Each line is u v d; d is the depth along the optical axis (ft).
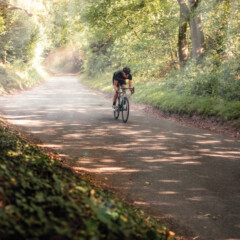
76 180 13.55
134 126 32.32
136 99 57.57
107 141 25.25
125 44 75.20
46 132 28.22
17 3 86.48
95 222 7.52
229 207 13.35
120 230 7.77
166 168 18.52
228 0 46.47
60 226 7.39
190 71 50.70
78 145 23.77
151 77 69.15
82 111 43.34
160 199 14.16
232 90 37.37
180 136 27.40
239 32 44.62
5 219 6.95
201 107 35.73
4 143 15.55
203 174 17.46
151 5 56.65
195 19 51.67
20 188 9.29
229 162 19.61
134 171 17.98
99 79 110.11
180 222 12.05
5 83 74.49
